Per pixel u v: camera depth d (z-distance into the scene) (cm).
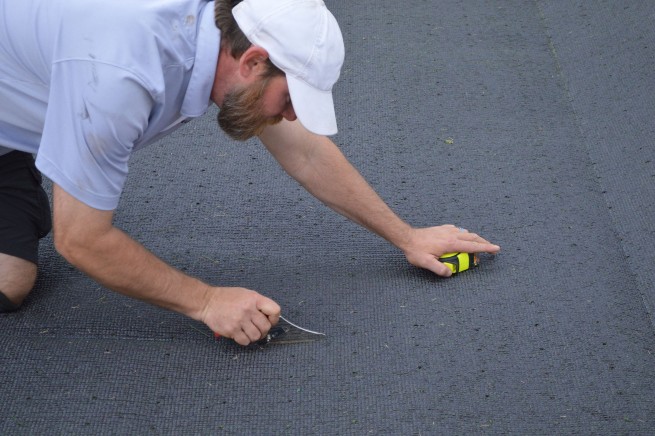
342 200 199
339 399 177
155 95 146
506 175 249
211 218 231
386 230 204
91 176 148
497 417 172
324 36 147
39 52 150
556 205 237
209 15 150
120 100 142
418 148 260
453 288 207
